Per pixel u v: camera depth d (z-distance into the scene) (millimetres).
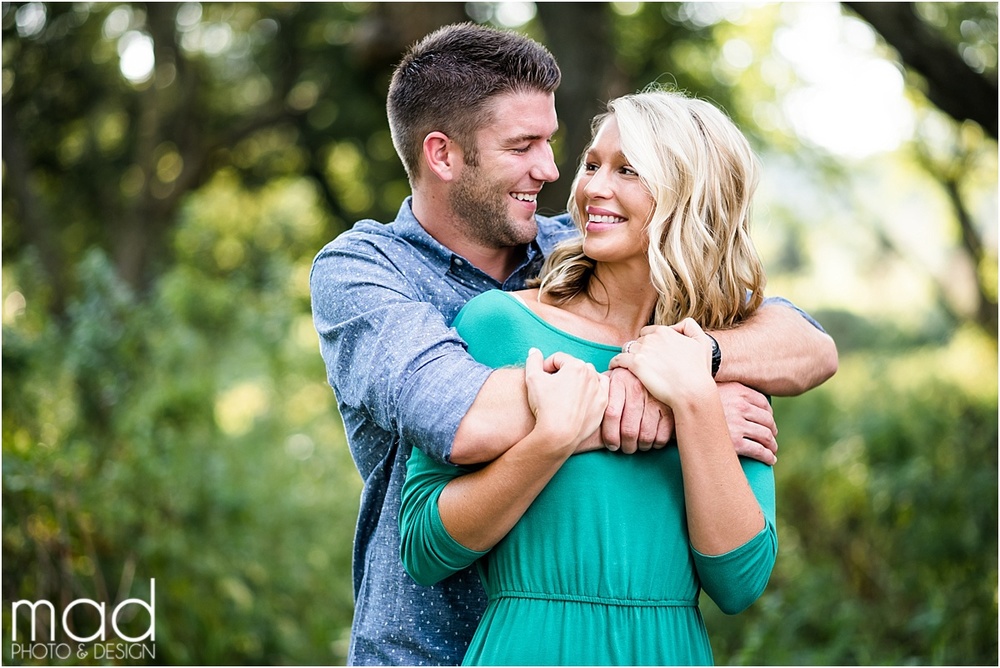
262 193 12773
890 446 6434
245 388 7641
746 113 11539
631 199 1977
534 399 1784
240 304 7559
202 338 6918
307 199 13430
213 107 11883
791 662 4629
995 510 5523
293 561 5715
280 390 7078
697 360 1842
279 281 7648
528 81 2281
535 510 1874
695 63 11023
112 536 4746
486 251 2375
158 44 10672
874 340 12930
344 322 2074
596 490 1862
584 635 1848
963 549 5414
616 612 1855
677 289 1987
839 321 14602
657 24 10594
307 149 12039
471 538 1820
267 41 11797
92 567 4414
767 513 1926
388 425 1940
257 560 5586
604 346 1993
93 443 5551
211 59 11891
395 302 2035
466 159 2273
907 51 4980
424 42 2393
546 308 2053
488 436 1806
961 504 5625
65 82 10508
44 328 5969
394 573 2154
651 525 1879
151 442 5562
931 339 11344
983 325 10359
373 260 2178
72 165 11078
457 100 2252
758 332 2080
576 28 7344
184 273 7562
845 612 4996
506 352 1961
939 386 7766
